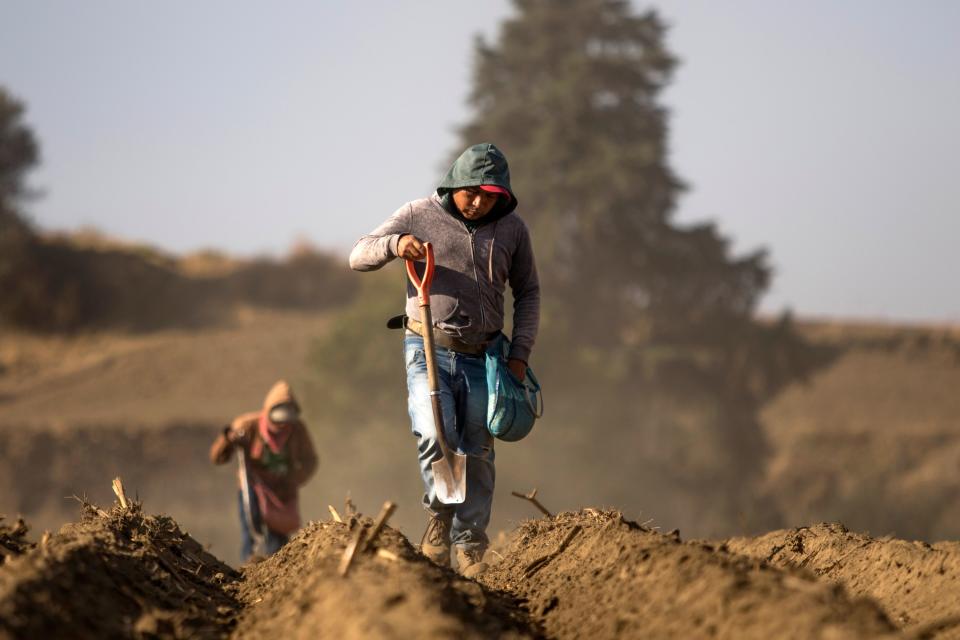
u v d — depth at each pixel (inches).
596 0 6801.2
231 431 1251.2
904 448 7504.9
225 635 603.5
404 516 4028.1
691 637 479.2
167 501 5152.6
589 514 771.4
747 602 475.8
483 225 789.2
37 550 621.9
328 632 495.2
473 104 7007.9
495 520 4188.0
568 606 613.6
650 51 6683.1
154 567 691.4
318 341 4448.8
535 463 4360.2
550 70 6879.9
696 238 6412.4
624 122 6574.8
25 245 7696.9
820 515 7091.5
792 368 6446.9
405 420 4205.2
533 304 830.5
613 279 6456.7
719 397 6117.1
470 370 794.2
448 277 783.7
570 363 4694.9
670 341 6432.1
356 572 564.7
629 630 527.8
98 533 710.5
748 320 6520.7
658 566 571.8
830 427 7623.0
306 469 1279.5
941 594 637.3
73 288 7573.8
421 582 539.5
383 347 4242.1
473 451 802.8
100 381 6628.9
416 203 795.4
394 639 445.4
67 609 525.7
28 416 5649.6
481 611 565.0
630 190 6141.7
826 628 429.4
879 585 701.3
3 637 460.1
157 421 5467.5
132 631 553.3
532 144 6466.5
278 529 1259.2
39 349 7229.3
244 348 7234.3
